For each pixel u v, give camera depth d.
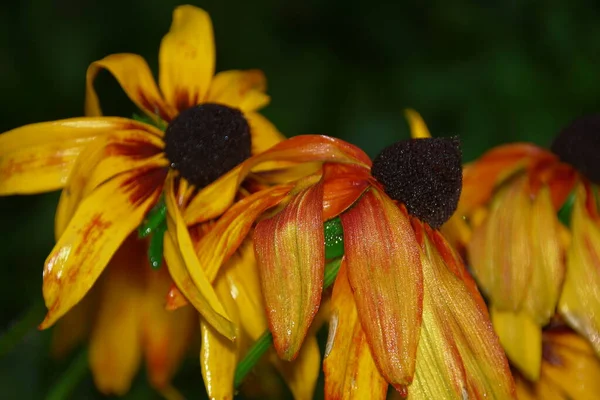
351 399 0.36
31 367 0.50
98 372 0.44
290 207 0.37
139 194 0.39
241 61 0.60
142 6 0.59
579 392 0.41
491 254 0.41
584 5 0.61
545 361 0.41
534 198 0.41
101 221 0.38
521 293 0.40
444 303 0.37
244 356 0.40
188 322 0.45
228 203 0.38
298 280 0.36
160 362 0.44
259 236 0.37
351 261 0.36
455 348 0.36
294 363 0.40
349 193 0.38
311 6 0.62
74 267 0.37
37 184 0.39
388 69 0.61
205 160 0.39
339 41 0.62
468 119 0.59
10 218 0.54
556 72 0.60
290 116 0.59
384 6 0.62
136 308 0.44
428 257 0.37
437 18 0.61
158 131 0.40
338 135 0.60
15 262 0.53
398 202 0.38
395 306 0.36
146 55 0.59
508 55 0.60
